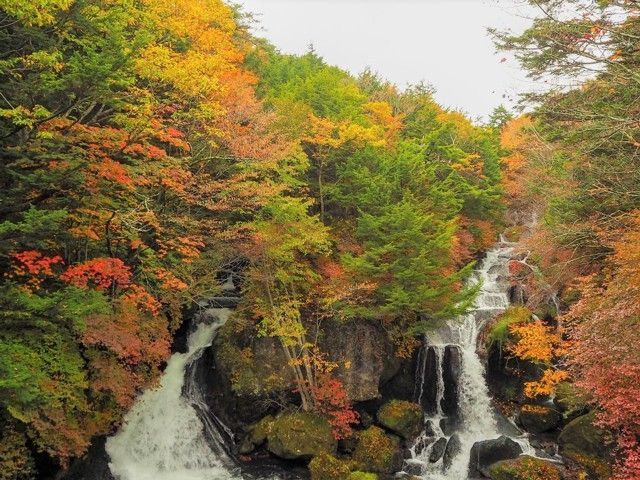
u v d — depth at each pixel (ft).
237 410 54.34
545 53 42.47
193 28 57.72
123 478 44.42
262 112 60.18
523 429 57.52
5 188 35.70
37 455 37.78
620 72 40.73
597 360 38.58
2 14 36.52
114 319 41.14
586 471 46.78
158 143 56.18
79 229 38.55
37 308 30.76
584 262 58.44
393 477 49.34
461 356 65.26
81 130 39.04
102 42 34.60
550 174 64.28
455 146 97.55
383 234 58.44
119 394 40.19
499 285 84.33
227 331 57.41
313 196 68.39
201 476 47.57
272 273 54.39
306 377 55.77
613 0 38.70
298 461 49.67
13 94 35.55
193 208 55.83
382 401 59.16
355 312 56.08
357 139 66.13
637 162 47.44
